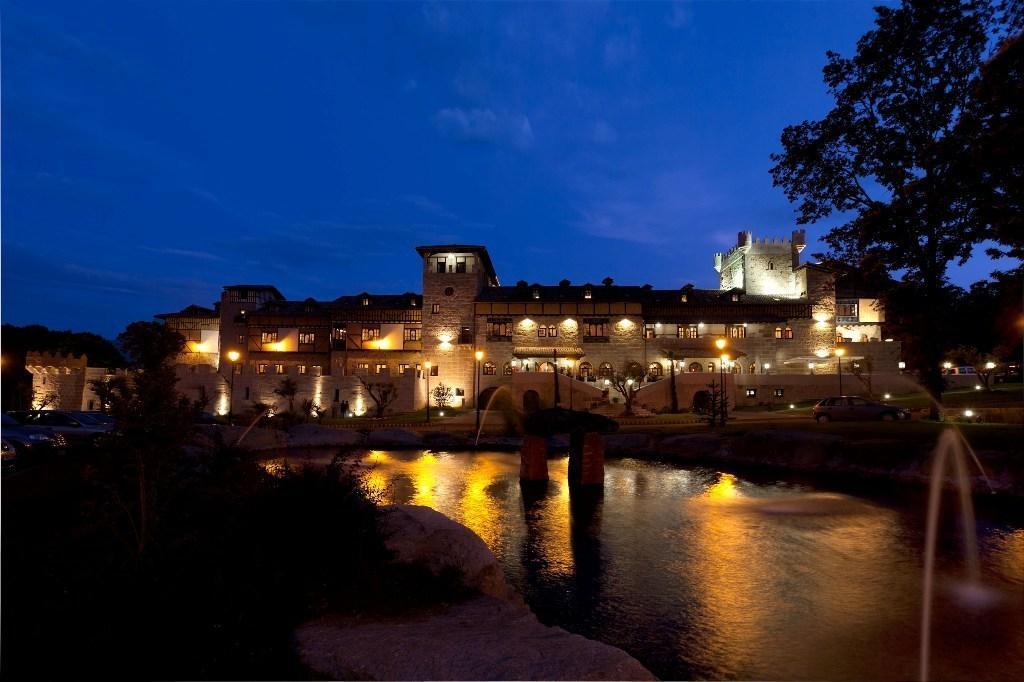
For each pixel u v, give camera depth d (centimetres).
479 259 8194
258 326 8331
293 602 705
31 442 2242
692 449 3297
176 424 877
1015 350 3028
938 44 3241
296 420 5253
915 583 1123
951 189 2972
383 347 8081
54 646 622
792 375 6700
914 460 2339
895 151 3306
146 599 693
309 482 835
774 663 806
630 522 1678
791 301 7825
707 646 863
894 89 3400
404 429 4450
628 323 7650
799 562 1272
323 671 578
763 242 8544
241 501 901
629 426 4619
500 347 7700
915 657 816
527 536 1524
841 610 995
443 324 7825
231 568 733
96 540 866
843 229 3678
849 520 1670
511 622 697
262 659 606
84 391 6350
